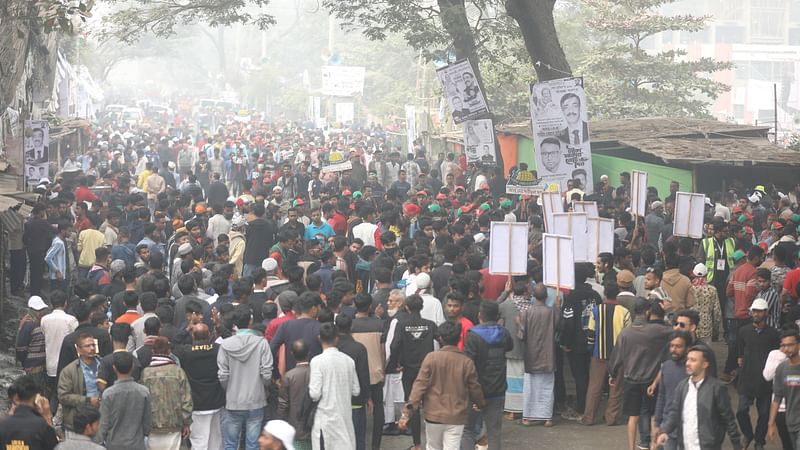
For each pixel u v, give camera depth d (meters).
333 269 15.34
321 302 12.09
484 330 11.53
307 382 10.88
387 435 13.30
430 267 15.01
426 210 22.20
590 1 49.66
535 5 30.20
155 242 18.84
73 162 37.62
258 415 11.45
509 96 42.91
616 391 13.70
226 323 11.36
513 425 13.75
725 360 17.44
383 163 35.22
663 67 48.12
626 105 46.97
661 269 14.45
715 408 9.80
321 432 10.67
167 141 42.88
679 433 10.00
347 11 35.94
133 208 21.53
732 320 15.70
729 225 18.06
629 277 13.65
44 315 13.16
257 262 19.50
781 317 14.74
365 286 16.72
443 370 10.74
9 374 14.88
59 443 8.53
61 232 19.02
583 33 53.72
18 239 19.95
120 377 10.00
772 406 11.14
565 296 13.78
